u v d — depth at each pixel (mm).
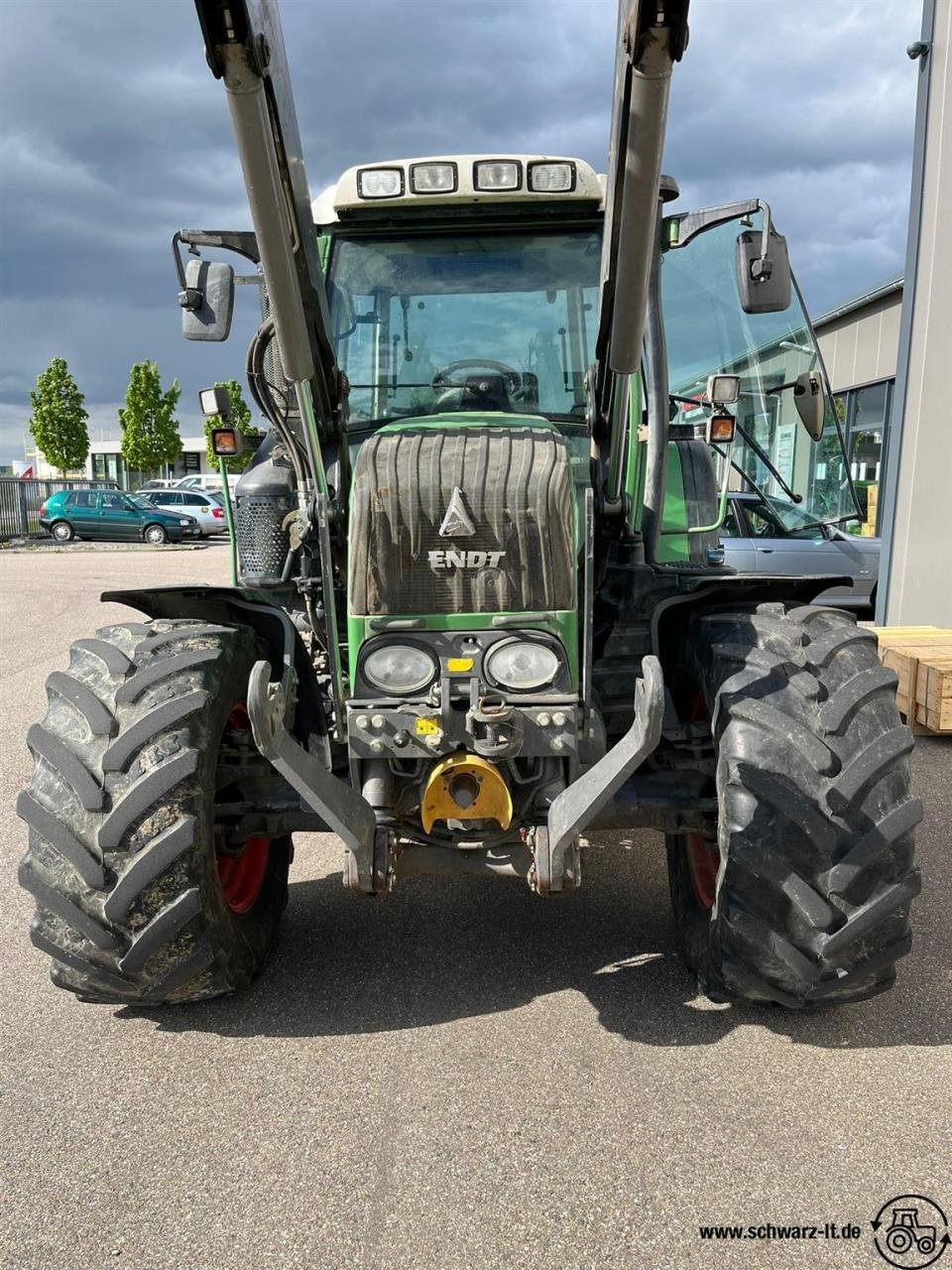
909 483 7441
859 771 2488
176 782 2521
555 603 2566
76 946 2568
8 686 8188
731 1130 2348
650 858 4188
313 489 3150
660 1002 2953
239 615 3211
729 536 9219
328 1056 2703
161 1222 2092
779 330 7789
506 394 3615
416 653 2555
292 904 3775
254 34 2180
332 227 3607
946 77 6918
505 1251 1991
